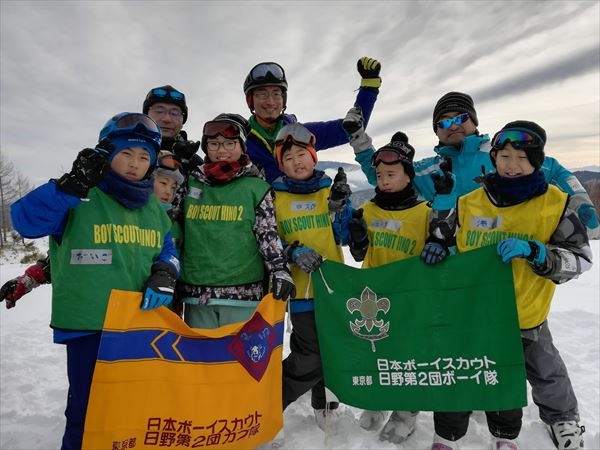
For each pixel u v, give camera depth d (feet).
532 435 10.40
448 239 9.82
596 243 50.67
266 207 9.95
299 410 12.37
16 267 52.80
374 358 9.93
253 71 13.23
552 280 8.66
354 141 13.26
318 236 10.75
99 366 7.59
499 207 9.38
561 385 9.76
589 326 20.38
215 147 10.12
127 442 7.84
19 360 16.85
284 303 9.78
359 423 11.19
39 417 11.94
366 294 10.03
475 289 9.32
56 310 7.75
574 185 10.75
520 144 8.73
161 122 12.54
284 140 10.74
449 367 9.43
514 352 8.99
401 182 10.85
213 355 8.72
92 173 7.11
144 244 8.32
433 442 9.65
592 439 10.21
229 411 8.74
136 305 7.96
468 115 12.13
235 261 9.73
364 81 14.01
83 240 7.75
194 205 10.07
